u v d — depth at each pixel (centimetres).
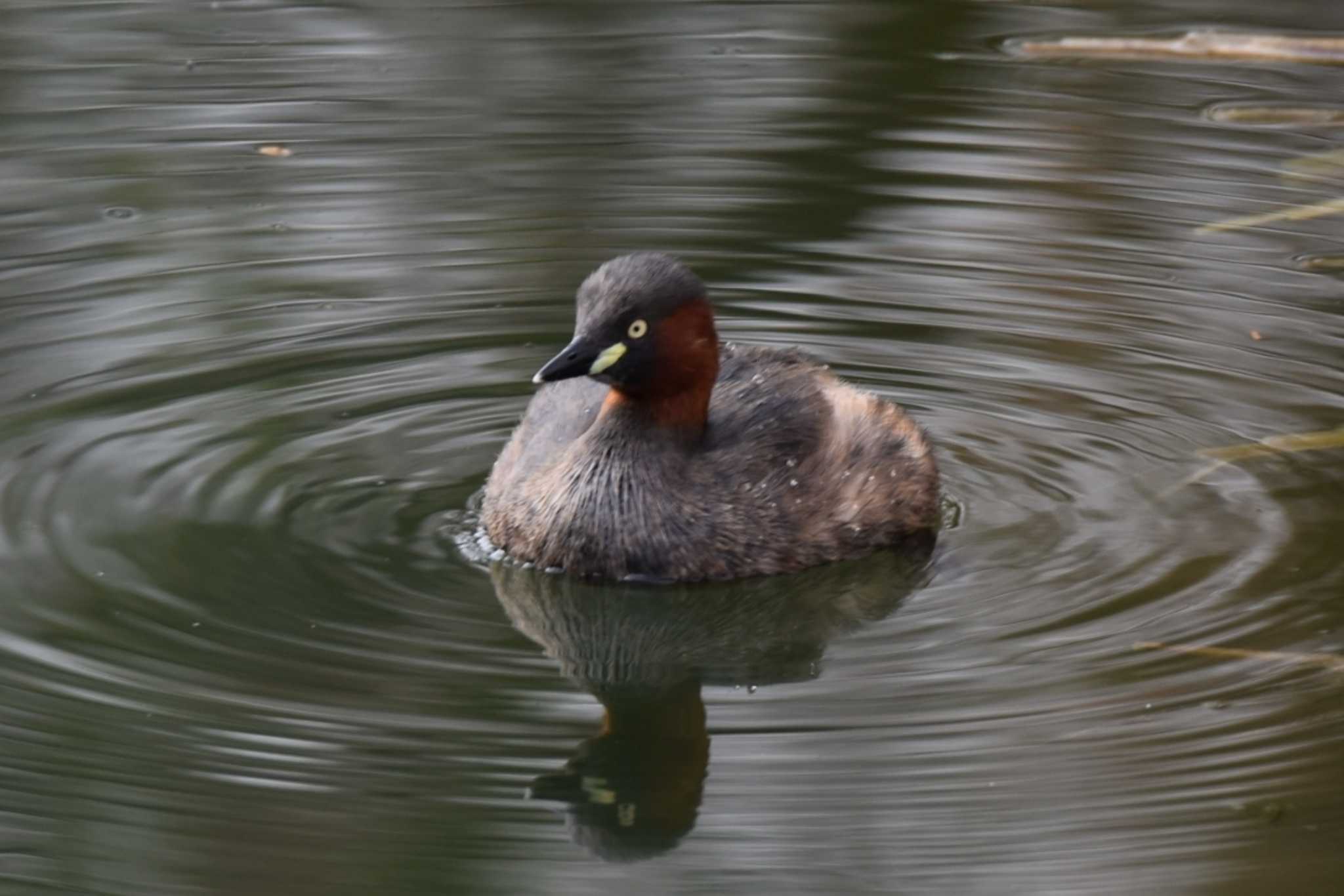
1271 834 880
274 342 1438
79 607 1079
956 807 908
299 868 862
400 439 1313
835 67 1973
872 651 1062
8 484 1216
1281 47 1978
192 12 2141
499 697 1011
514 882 860
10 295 1484
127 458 1259
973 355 1423
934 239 1598
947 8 2147
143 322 1455
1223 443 1294
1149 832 884
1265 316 1465
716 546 1140
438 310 1494
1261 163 1727
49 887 842
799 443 1178
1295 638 1046
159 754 943
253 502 1216
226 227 1616
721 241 1593
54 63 1961
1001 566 1148
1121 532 1182
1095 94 1895
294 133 1803
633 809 918
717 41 2052
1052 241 1591
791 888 856
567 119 1836
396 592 1120
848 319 1476
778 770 947
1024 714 986
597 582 1145
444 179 1706
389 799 918
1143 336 1442
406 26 2106
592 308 1130
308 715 982
